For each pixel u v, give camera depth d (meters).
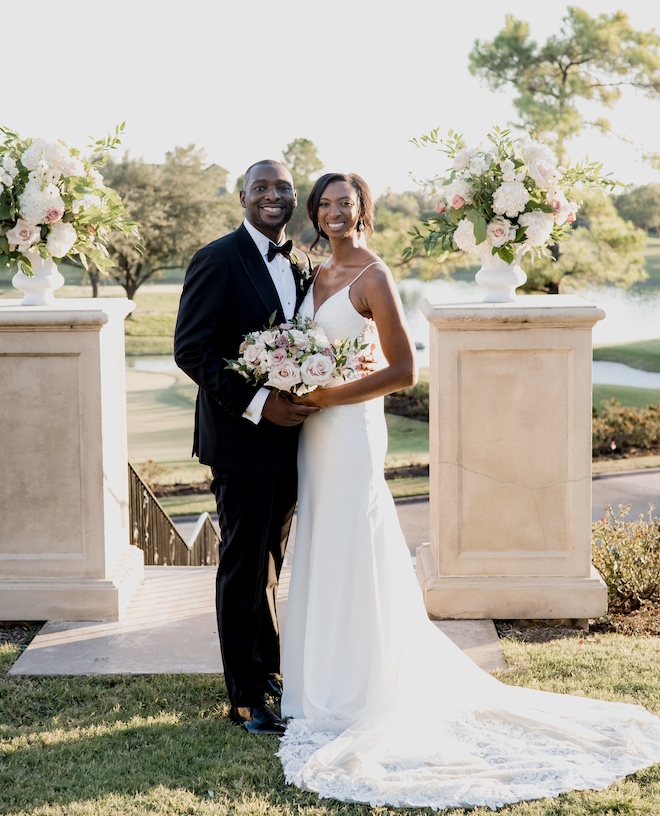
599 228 17.88
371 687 3.39
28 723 3.42
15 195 4.21
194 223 29.23
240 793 2.96
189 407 24.66
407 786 2.96
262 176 3.44
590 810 2.85
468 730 3.29
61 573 4.35
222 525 3.52
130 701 3.57
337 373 3.32
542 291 18.45
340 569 3.43
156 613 4.45
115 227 4.47
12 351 4.19
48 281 4.47
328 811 2.88
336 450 3.44
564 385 4.24
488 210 4.27
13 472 4.30
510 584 4.32
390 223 20.09
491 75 18.95
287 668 3.55
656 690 3.60
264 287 3.46
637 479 15.59
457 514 4.33
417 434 21.48
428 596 4.34
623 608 4.55
